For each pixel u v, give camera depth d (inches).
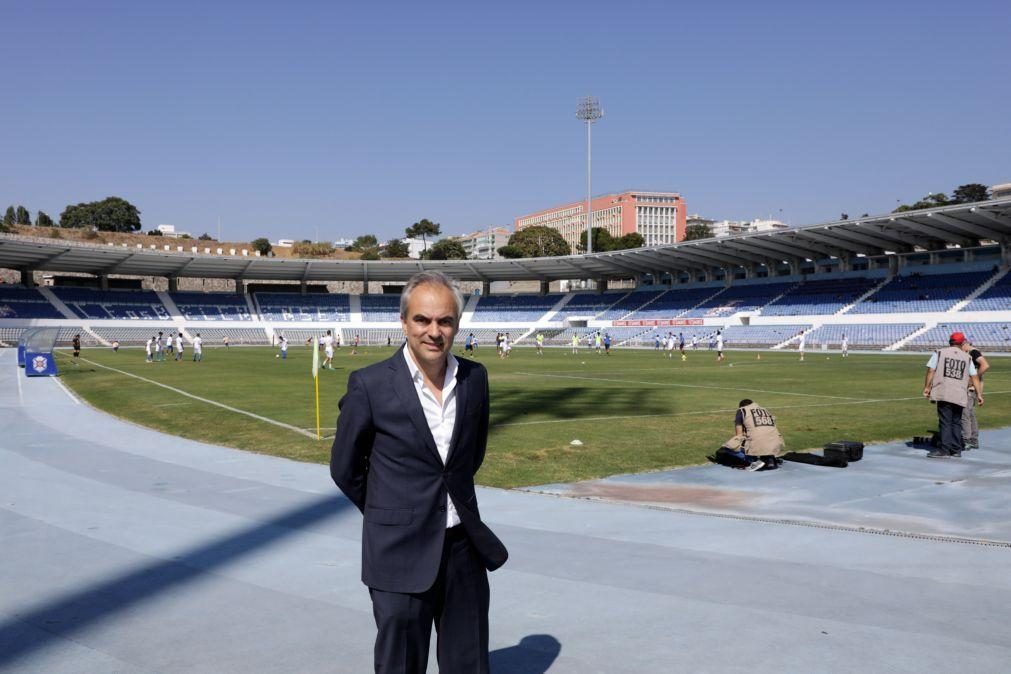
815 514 287.7
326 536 261.4
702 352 2415.1
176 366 1531.7
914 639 166.4
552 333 3516.2
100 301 3216.0
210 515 292.0
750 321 2817.4
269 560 233.9
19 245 2659.9
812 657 157.1
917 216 2116.1
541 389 945.5
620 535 257.6
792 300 2800.2
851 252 2819.9
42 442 485.7
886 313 2394.2
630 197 7332.7
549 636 170.1
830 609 185.8
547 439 495.8
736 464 391.5
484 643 119.7
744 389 933.2
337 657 161.3
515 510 295.1
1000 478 358.0
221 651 165.2
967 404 419.2
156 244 5531.5
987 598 193.2
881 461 405.7
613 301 3592.5
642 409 695.1
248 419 606.5
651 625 176.4
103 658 162.1
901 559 228.4
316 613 188.5
